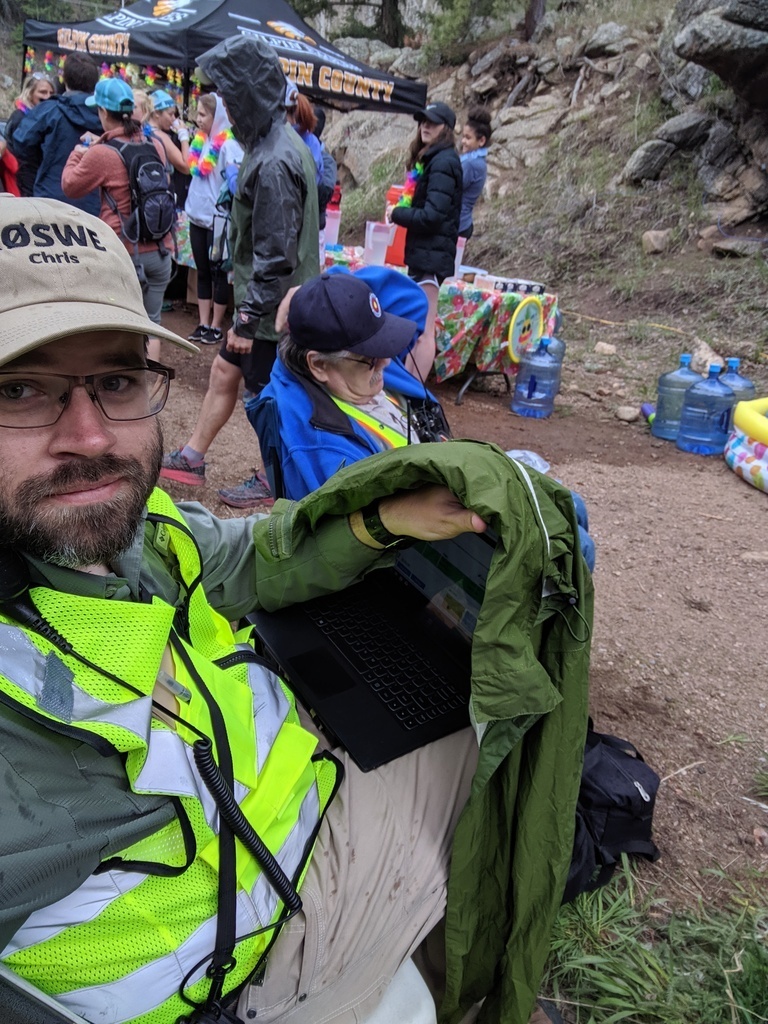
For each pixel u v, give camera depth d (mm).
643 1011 1671
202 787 1091
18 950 975
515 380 6148
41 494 1027
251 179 3125
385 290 2543
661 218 8781
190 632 1311
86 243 1066
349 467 1429
